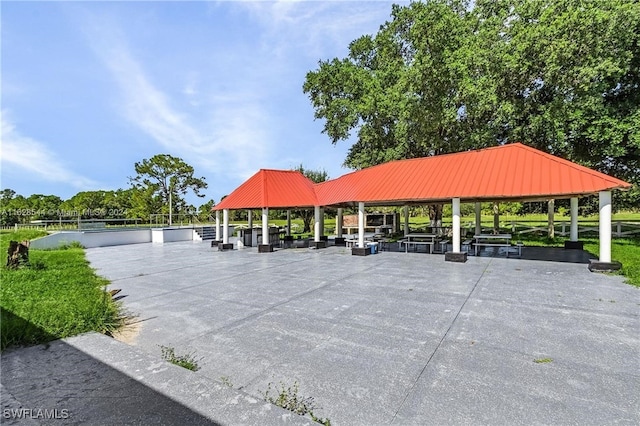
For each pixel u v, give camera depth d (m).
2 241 19.19
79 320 4.50
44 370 3.16
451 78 15.06
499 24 16.20
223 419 2.35
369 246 14.30
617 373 3.39
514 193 10.39
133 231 22.86
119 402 2.58
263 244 15.71
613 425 2.53
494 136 17.20
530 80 15.22
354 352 4.02
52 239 18.58
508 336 4.47
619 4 13.34
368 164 23.33
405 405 2.85
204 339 4.53
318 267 10.88
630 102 15.91
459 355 3.88
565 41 12.93
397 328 4.87
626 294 6.63
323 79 22.75
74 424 2.30
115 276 9.71
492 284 7.77
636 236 18.97
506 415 2.67
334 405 2.85
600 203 9.11
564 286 7.41
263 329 4.91
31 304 5.37
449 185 12.02
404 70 17.59
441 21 14.88
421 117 16.48
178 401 2.60
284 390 3.12
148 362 3.35
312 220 33.00
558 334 4.52
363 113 20.06
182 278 9.28
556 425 2.54
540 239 18.02
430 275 9.07
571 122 15.19
